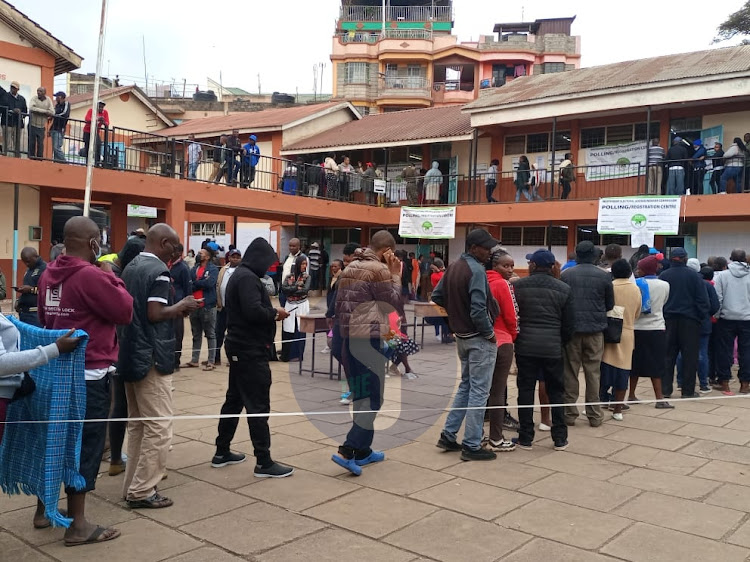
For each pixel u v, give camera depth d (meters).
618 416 6.64
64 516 3.85
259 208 18.39
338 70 40.78
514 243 21.61
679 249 7.80
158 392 4.19
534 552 3.51
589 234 20.05
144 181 15.47
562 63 39.50
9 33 16.61
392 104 39.44
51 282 3.79
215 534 3.75
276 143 24.75
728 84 15.80
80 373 3.48
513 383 8.77
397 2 45.47
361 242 24.45
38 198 16.83
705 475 4.85
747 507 4.19
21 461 3.56
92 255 3.88
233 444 5.59
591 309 6.20
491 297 5.24
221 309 9.24
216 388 7.90
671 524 3.90
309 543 3.62
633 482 4.69
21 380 3.39
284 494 4.40
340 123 27.30
